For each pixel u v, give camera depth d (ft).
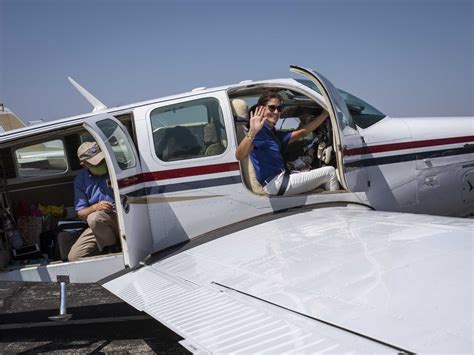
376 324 6.66
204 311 8.44
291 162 16.24
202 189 14.23
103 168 13.44
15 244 14.23
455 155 17.22
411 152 16.58
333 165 16.28
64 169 17.97
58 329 16.24
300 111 16.83
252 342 6.79
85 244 13.29
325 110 15.90
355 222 12.39
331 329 6.78
